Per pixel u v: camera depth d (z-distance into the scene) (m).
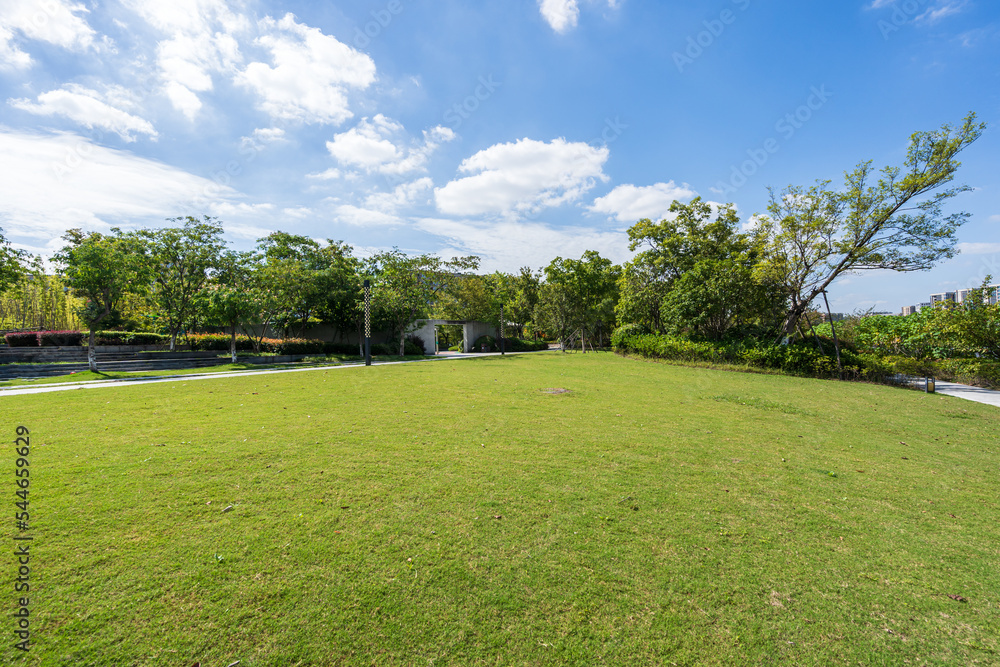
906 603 2.64
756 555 3.13
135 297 21.22
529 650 2.19
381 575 2.72
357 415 7.17
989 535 3.56
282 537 3.12
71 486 3.88
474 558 2.95
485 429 6.41
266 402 8.23
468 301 35.31
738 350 18.41
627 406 8.64
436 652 2.15
